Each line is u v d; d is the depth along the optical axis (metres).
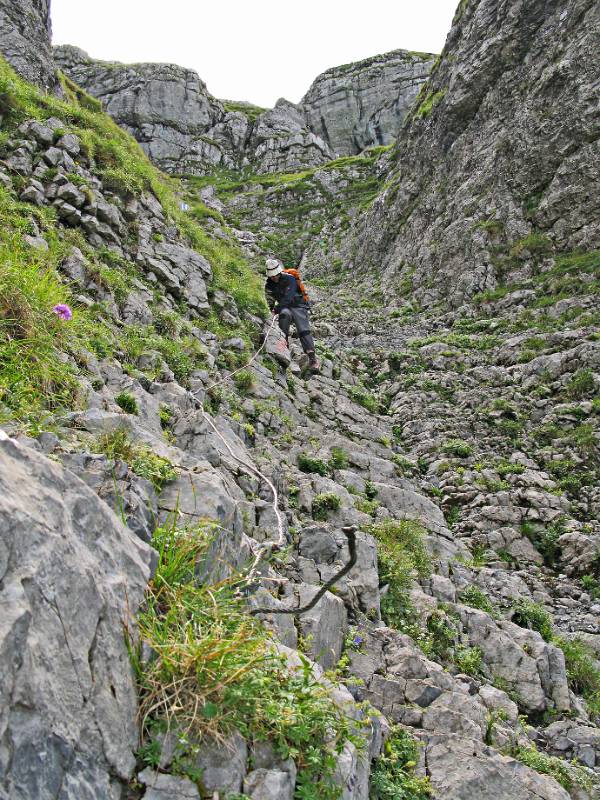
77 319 7.97
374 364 19.53
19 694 2.36
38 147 12.48
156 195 15.30
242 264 19.09
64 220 11.27
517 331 20.16
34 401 5.15
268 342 13.81
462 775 4.60
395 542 8.17
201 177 63.84
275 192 52.78
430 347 20.05
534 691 6.70
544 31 28.55
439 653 6.61
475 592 8.34
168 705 2.97
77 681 2.64
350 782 3.39
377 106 72.00
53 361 6.05
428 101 37.28
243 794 2.84
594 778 5.45
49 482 3.04
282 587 5.53
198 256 14.36
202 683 3.04
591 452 13.73
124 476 4.20
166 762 2.83
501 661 6.94
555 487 12.77
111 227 12.23
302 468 9.86
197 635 3.28
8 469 2.87
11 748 2.27
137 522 3.80
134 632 3.08
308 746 3.27
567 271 21.97
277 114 70.81
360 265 37.00
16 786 2.24
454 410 16.16
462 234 26.78
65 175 11.87
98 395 6.34
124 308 10.32
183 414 7.59
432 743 4.85
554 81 25.81
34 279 6.58
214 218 25.33
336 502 8.33
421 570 8.01
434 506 11.11
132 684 2.94
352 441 12.79
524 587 9.62
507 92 29.34
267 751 3.12
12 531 2.63
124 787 2.69
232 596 4.12
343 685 4.56
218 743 2.94
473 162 29.38
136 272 11.82
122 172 13.93
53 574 2.71
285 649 3.98
